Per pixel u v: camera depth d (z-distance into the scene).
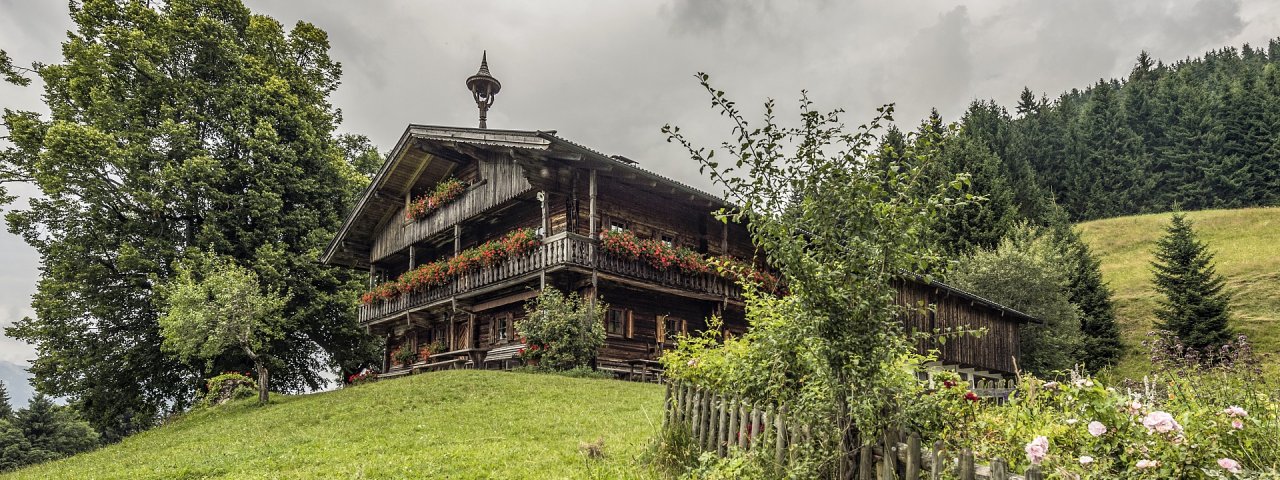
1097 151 64.12
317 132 30.03
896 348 5.12
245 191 26.91
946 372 5.63
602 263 18.80
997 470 4.00
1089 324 32.38
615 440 9.67
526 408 13.00
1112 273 42.03
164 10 27.92
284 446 11.19
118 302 25.19
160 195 25.39
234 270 19.55
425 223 24.62
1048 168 63.25
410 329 27.98
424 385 16.00
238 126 27.61
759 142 5.32
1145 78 85.75
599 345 18.70
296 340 29.48
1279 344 27.59
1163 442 3.99
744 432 6.07
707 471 6.10
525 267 19.38
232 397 20.33
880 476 4.83
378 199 25.95
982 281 30.78
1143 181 62.09
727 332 23.66
